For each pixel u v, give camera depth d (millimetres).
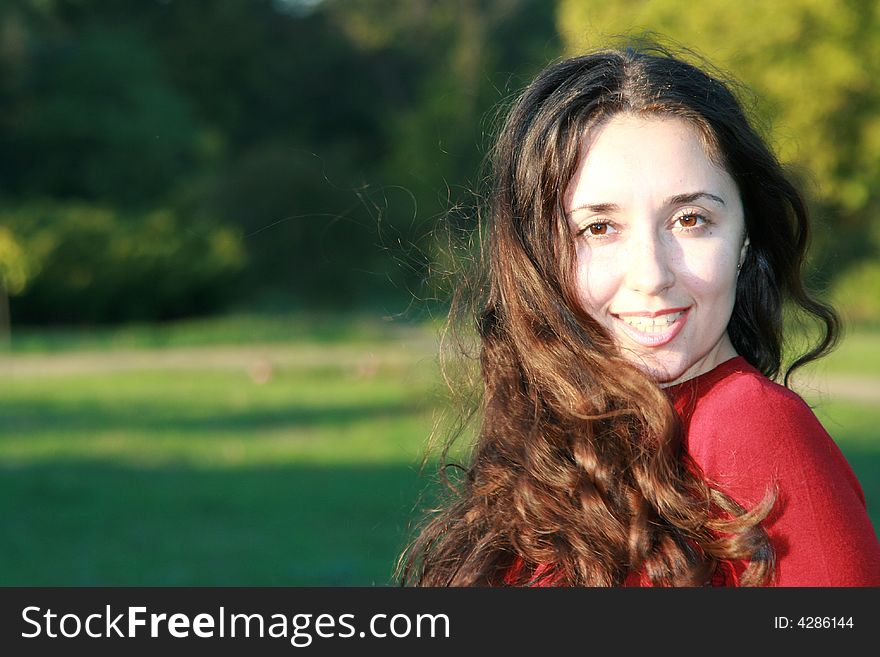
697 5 14672
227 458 11078
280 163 37375
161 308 34406
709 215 1828
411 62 49188
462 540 2066
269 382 17703
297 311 34688
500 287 2002
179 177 43250
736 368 1842
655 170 1815
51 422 13742
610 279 1847
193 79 48625
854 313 27219
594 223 1857
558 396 1890
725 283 1825
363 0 48812
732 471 1695
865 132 15398
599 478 1836
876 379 15625
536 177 1907
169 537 7863
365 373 18141
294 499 9031
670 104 1840
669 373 1825
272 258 36438
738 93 2432
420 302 2885
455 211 2531
